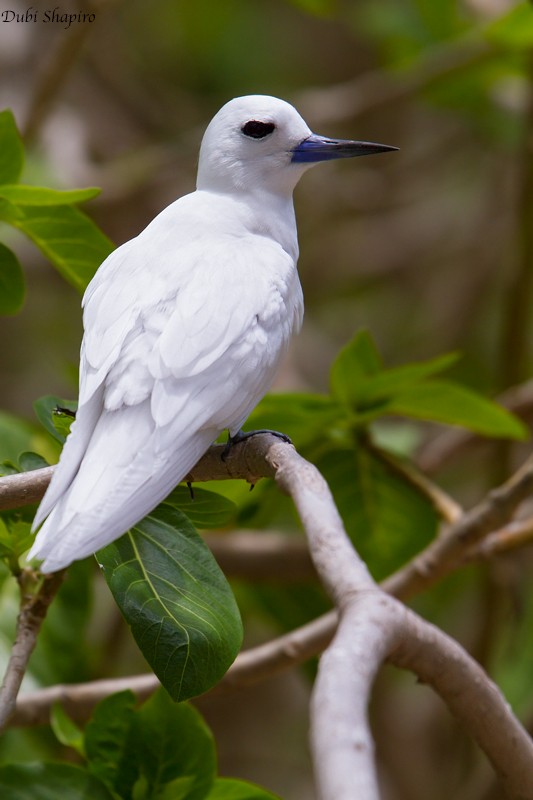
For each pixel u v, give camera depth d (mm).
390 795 16156
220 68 20734
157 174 16984
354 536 10273
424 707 16891
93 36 18812
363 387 9742
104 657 13484
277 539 11867
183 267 7293
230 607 6789
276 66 21094
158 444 6438
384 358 19922
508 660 12789
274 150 8742
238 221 8281
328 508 5500
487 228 19203
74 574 9555
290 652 9172
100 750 7414
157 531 6977
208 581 6855
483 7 16859
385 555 10273
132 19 20703
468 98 16500
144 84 20266
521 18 14281
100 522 5895
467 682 5816
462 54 15859
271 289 7441
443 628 16484
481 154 21109
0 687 7051
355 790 3957
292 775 18344
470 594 16953
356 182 20094
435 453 13703
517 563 12562
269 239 8125
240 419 7105
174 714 7410
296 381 16922
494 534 9703
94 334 6984
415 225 20703
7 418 9906
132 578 6742
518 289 15188
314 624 9227
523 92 17016
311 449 10219
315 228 19875
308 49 21531
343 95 16453
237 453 6934
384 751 15336
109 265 7488
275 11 21453
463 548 9156
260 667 9234
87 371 6797
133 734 7398
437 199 21047
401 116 21219
